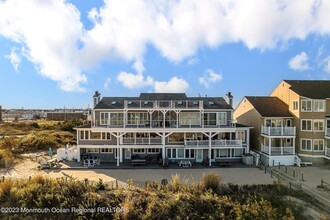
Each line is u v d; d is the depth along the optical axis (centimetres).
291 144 3406
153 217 1611
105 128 3200
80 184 1916
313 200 1966
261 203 1755
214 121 3438
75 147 3744
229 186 2056
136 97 3794
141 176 2631
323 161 3275
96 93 3466
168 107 3312
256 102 3819
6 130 5775
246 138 3447
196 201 1739
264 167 3078
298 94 3391
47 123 7056
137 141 3244
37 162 3159
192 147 3241
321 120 3291
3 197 1742
